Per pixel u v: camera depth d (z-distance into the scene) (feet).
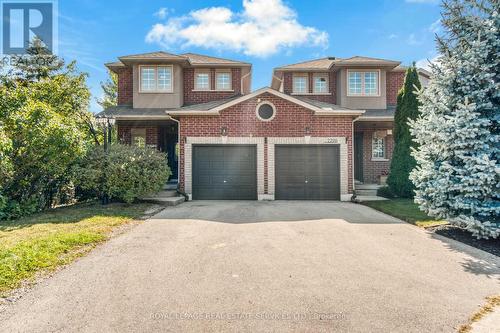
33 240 17.95
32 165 28.66
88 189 34.63
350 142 40.32
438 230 22.47
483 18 21.56
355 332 9.49
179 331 9.57
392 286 12.89
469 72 21.59
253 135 40.32
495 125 21.35
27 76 63.46
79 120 45.32
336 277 13.85
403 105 38.24
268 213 29.66
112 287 12.72
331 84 54.95
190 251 17.57
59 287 12.66
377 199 36.96
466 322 10.05
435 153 23.02
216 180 40.40
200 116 40.37
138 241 19.53
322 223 25.14
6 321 10.10
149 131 50.65
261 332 9.52
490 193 19.92
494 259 16.40
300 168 40.37
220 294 12.13
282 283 13.19
